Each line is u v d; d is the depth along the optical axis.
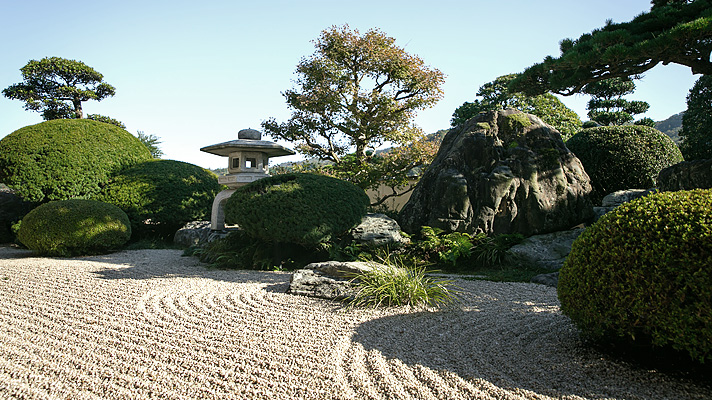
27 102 18.73
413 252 7.17
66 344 3.35
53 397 2.54
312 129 12.12
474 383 2.65
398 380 2.71
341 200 6.93
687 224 2.57
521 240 7.07
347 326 3.74
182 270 6.45
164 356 3.10
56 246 7.87
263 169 9.34
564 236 7.10
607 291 2.84
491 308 4.36
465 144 7.79
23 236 8.09
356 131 12.02
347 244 7.11
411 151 10.58
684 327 2.50
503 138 7.82
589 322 2.97
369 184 10.17
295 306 4.30
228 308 4.25
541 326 3.76
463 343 3.38
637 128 8.88
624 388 2.56
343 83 11.77
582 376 2.73
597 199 8.79
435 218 7.50
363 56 11.77
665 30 6.25
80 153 10.06
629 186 8.58
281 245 6.88
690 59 6.29
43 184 9.57
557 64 6.74
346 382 2.70
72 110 19.91
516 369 2.86
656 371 2.77
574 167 7.75
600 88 19.06
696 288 2.45
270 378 2.76
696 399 2.41
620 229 2.85
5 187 11.77
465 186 7.45
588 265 2.98
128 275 5.89
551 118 14.88
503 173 7.40
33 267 6.43
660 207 2.80
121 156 10.79
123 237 8.72
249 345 3.29
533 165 7.49
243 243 7.38
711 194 2.78
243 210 6.61
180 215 10.45
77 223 8.00
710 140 9.05
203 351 3.19
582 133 9.24
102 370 2.88
